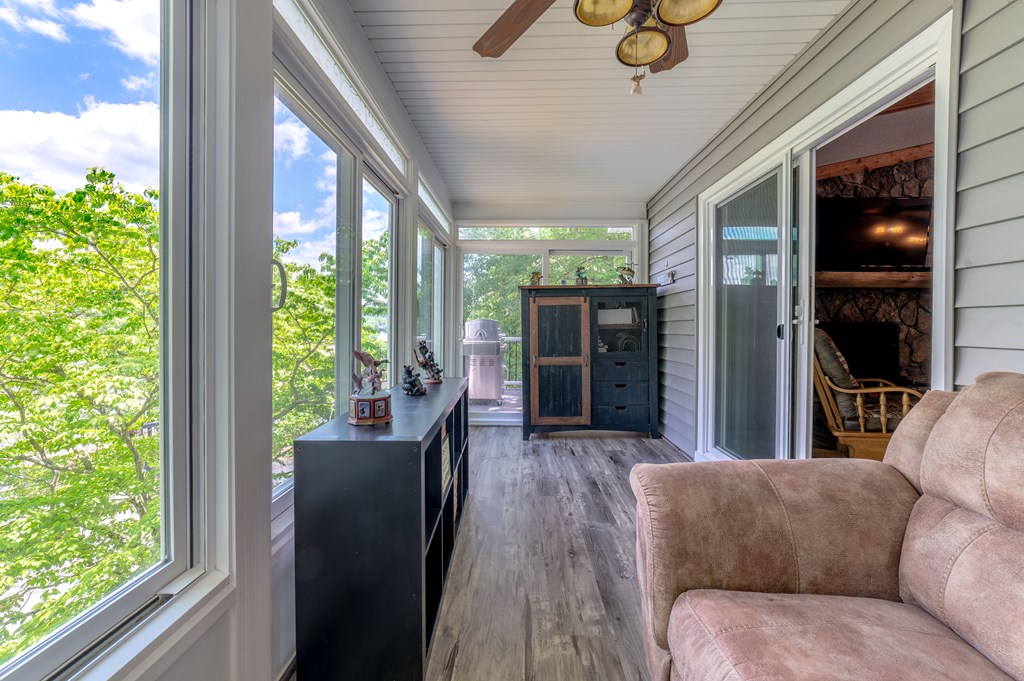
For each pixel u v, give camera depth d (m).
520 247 4.71
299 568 1.21
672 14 1.28
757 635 0.79
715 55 2.17
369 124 2.15
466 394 2.58
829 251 3.62
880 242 3.59
